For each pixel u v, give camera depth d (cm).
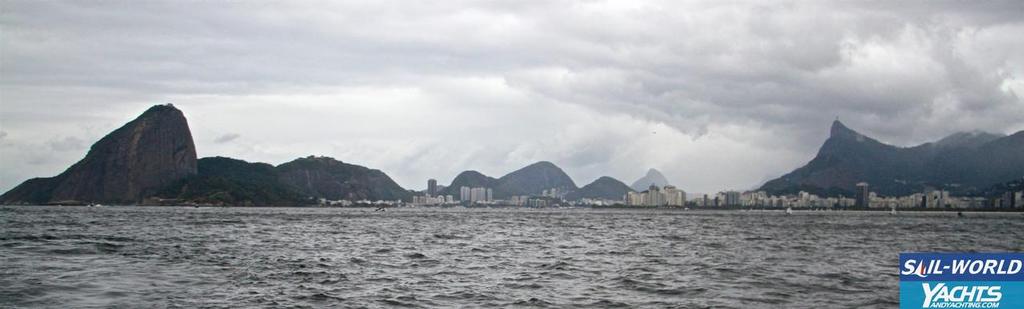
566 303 3503
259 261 5562
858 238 11012
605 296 3741
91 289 3775
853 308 3381
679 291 3938
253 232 10975
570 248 7688
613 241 9344
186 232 10575
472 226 15525
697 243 8938
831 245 8731
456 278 4525
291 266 5191
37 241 7525
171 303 3394
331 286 4066
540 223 18650
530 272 4931
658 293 3862
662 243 8881
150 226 12900
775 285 4216
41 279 4128
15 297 3459
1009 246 9500
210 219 18338
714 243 8950
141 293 3684
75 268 4775
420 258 6078
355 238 9538
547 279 4497
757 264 5634
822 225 18850
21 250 6222
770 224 19438
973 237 12262
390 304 3441
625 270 5094
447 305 3422
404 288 4006
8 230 10350
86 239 8088
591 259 6103
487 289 3988
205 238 8912
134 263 5219
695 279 4516
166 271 4725
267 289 3909
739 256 6556
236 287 3978
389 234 10956
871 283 4338
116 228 11762
